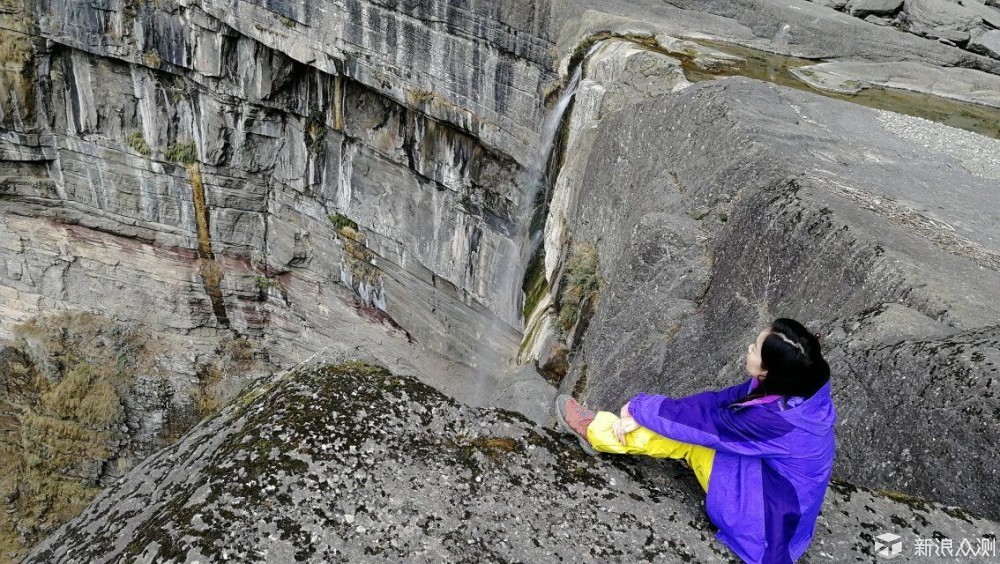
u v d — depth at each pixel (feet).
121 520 13.43
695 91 37.40
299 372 16.71
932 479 16.83
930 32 62.90
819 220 24.61
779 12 59.67
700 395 13.65
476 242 77.51
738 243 27.91
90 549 12.76
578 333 42.86
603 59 51.75
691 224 30.94
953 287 20.79
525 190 69.15
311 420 14.34
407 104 73.10
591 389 33.27
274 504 12.62
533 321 55.11
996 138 42.78
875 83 53.57
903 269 21.48
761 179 28.73
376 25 70.54
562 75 59.98
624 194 40.93
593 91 49.80
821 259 23.99
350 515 12.66
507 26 63.16
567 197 51.08
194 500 12.71
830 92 49.98
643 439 14.15
